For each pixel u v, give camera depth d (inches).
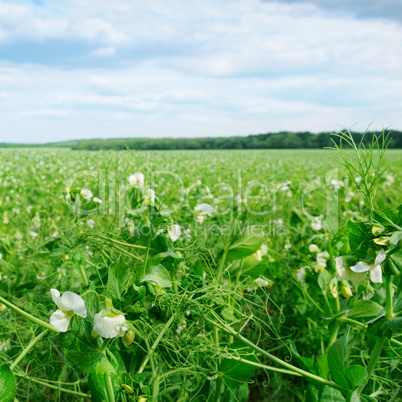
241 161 882.1
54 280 108.0
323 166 778.2
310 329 111.2
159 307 77.1
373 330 61.9
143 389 63.4
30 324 86.9
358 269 56.4
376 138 63.1
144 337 65.8
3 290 104.7
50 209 274.8
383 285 88.3
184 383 72.8
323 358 78.1
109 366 60.6
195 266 88.5
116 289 63.2
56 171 576.1
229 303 85.5
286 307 132.2
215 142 2110.0
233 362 77.7
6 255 122.2
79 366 58.9
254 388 112.1
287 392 104.0
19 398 94.9
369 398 68.1
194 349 74.2
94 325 54.5
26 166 629.0
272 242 153.1
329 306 98.5
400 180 417.1
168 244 82.6
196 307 75.4
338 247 98.1
